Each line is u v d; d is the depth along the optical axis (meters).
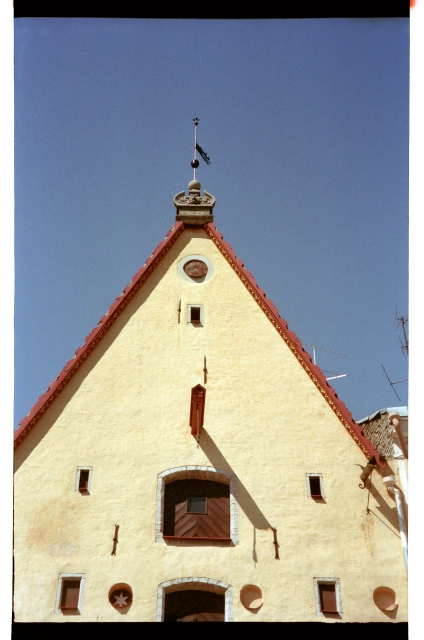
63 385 24.62
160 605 20.86
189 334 26.02
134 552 21.67
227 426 24.11
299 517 22.53
